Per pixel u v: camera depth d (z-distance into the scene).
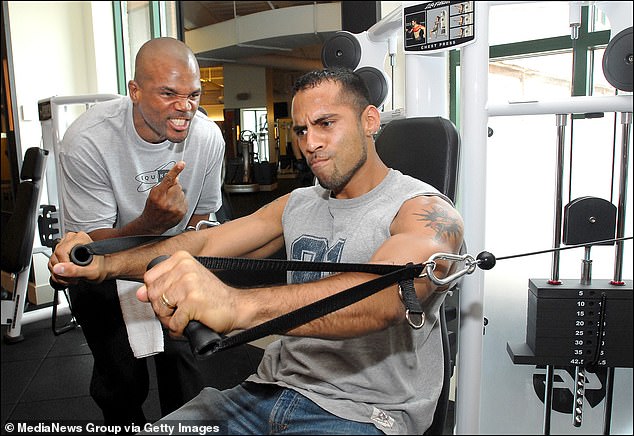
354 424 0.86
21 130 3.31
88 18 3.44
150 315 1.36
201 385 1.27
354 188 1.00
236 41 3.70
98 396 1.48
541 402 1.09
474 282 1.07
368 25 2.17
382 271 0.77
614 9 1.06
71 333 2.49
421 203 0.92
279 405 0.92
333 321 0.73
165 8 3.67
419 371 0.95
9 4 3.21
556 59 1.28
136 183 1.55
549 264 1.10
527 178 1.14
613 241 0.98
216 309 0.67
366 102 0.97
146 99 1.41
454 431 1.07
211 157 1.64
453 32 1.06
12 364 2.17
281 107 2.86
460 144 1.11
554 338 1.03
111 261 0.99
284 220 1.14
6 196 3.37
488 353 1.11
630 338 1.01
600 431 1.03
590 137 1.13
